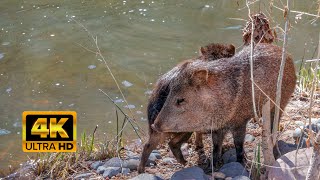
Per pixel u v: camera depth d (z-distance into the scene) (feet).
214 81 16.65
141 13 33.14
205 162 18.57
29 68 28.04
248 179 16.20
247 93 17.06
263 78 17.28
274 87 17.58
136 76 26.94
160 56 28.60
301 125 19.56
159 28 31.40
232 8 32.89
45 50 29.63
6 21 32.78
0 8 34.37
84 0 35.27
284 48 15.07
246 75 17.07
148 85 26.12
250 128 20.58
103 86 26.30
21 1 35.35
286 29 14.90
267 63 17.43
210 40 29.76
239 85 16.93
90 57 28.81
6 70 27.91
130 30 31.30
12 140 22.16
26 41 30.58
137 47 29.55
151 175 16.99
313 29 29.94
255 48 17.76
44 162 19.57
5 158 20.93
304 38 29.12
